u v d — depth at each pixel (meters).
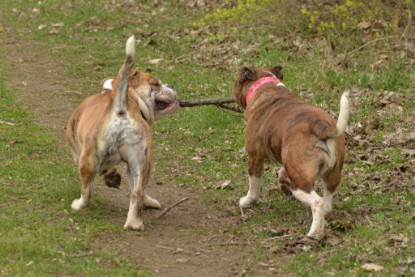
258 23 15.66
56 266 6.75
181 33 16.53
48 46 16.78
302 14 14.98
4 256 6.92
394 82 12.37
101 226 7.85
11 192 8.89
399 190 8.84
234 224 8.24
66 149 10.88
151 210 8.72
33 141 11.04
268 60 14.21
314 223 7.45
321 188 9.16
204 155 10.80
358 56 13.40
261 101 8.35
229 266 7.08
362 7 14.33
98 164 7.96
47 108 12.88
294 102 8.10
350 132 10.75
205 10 17.78
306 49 14.40
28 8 19.81
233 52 14.98
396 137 10.48
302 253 7.23
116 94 7.74
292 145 7.50
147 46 16.19
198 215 8.59
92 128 7.86
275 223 8.12
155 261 7.14
